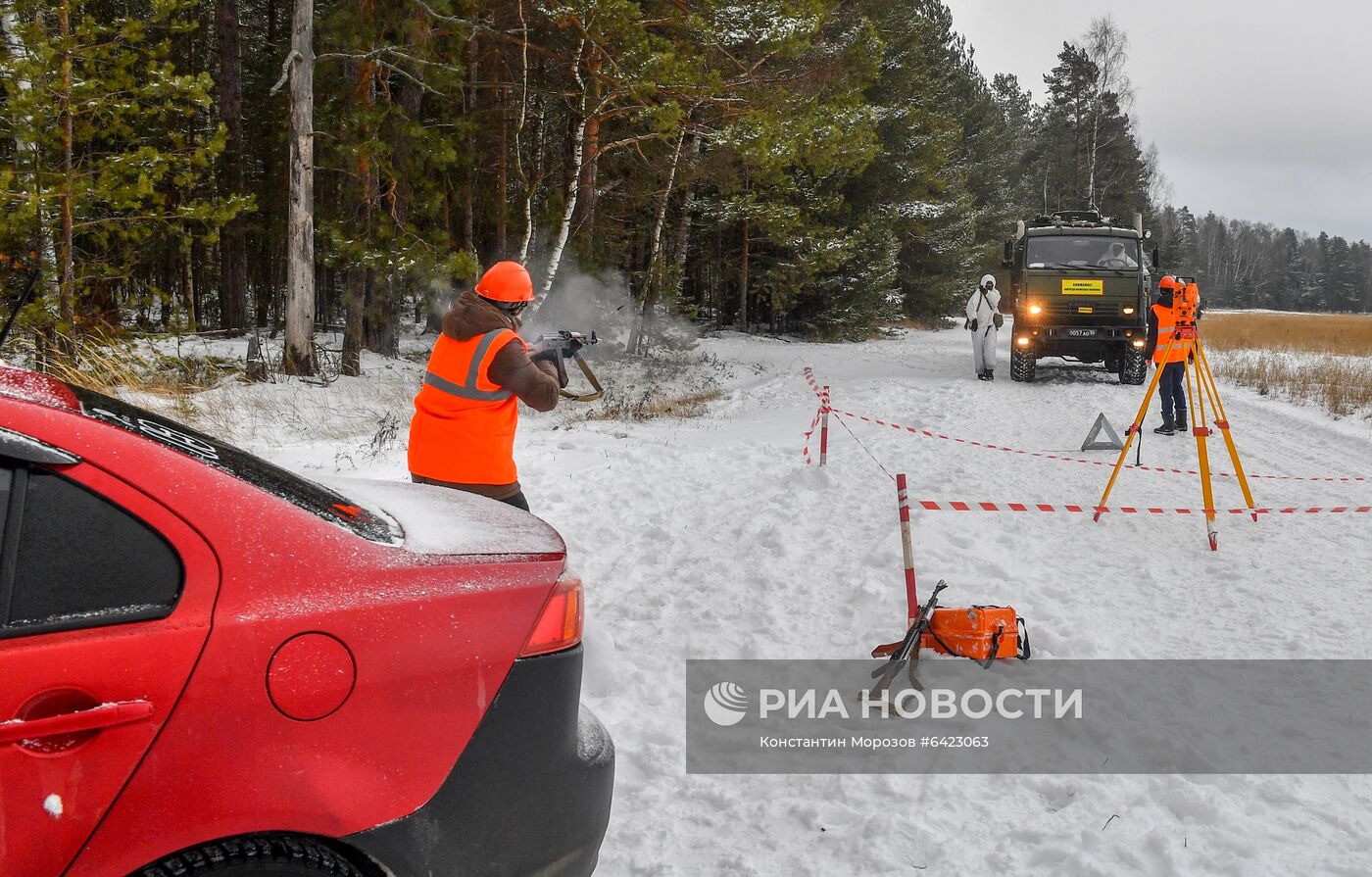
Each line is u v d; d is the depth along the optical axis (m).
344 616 2.15
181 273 30.27
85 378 11.62
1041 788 3.79
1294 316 61.28
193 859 1.99
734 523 7.92
